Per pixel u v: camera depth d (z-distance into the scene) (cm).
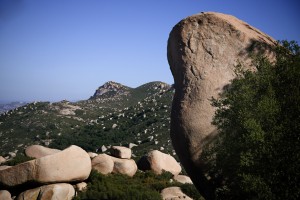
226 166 978
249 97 898
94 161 2369
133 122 9700
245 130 877
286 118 802
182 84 1282
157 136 7431
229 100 947
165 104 10462
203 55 1278
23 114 11344
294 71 844
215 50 1266
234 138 918
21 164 1786
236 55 1227
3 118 11025
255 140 805
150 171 2683
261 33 1374
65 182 1873
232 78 1195
